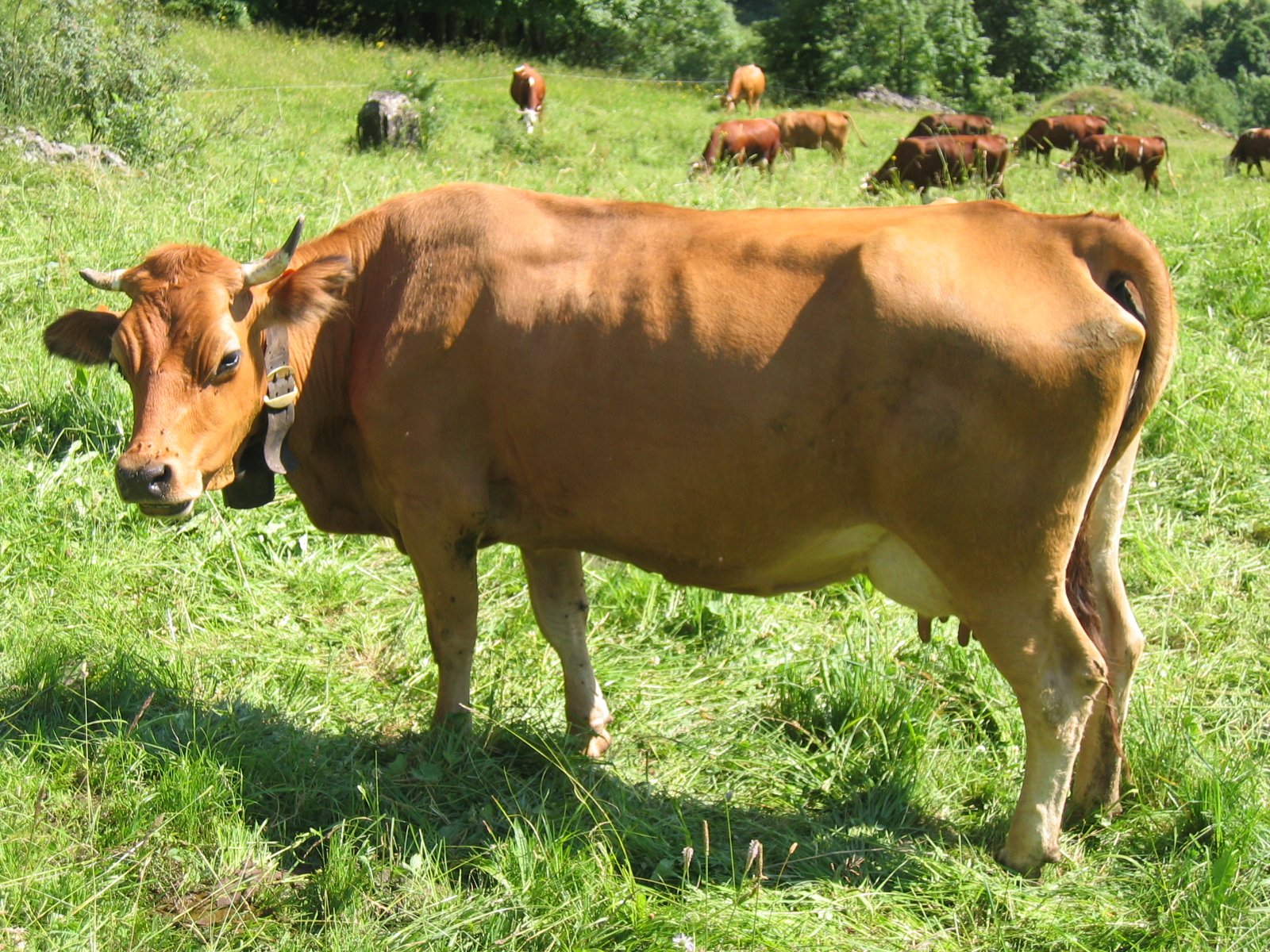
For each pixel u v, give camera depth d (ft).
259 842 12.67
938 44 122.31
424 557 13.88
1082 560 12.68
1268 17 267.80
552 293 12.93
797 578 13.24
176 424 12.69
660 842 12.87
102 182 33.12
